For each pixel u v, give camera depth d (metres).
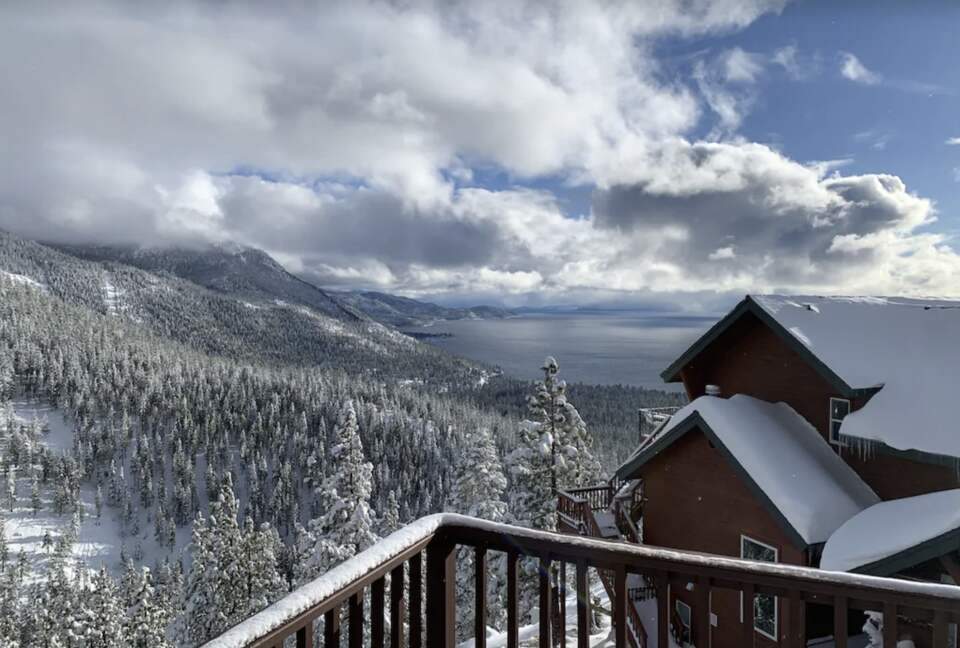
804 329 10.56
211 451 117.94
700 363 13.26
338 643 2.03
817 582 2.22
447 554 2.59
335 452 19.20
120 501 108.81
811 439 10.24
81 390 136.38
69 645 28.30
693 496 11.01
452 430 122.12
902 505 8.06
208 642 1.58
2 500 102.44
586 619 2.41
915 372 9.05
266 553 25.80
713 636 10.04
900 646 6.74
